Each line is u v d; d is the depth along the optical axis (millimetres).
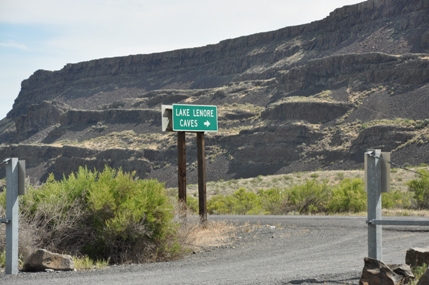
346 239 19156
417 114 170625
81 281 10531
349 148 166500
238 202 46438
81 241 15297
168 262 14500
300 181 104625
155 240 15570
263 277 10789
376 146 159000
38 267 12453
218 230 22172
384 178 9805
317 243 18266
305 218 29484
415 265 10883
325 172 111062
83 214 15344
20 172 12180
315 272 11422
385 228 22344
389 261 12859
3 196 15125
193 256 16312
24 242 14125
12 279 10945
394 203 38375
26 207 15320
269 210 39031
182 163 22500
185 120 22109
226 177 189000
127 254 15055
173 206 16266
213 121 22859
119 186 15812
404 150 148000
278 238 20156
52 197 15383
